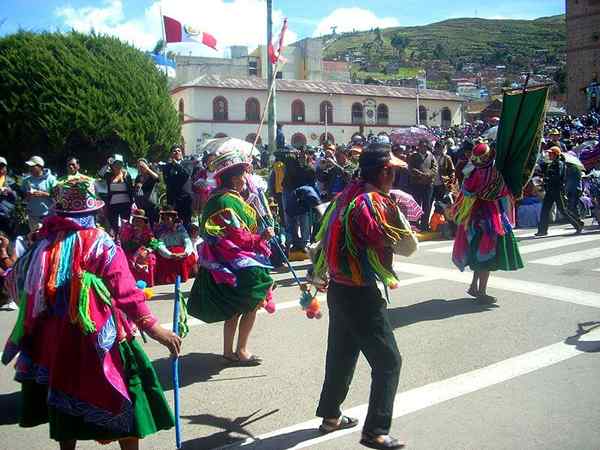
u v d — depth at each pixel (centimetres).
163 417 329
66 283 306
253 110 4775
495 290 775
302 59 6588
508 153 707
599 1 5138
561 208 1212
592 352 539
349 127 5231
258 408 448
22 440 414
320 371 519
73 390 302
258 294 515
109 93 1508
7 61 1449
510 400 445
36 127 1452
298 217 1023
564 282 802
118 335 316
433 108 5694
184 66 5944
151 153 1619
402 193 398
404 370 509
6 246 803
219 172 521
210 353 577
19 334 313
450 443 383
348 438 396
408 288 804
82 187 321
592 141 1819
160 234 865
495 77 15975
